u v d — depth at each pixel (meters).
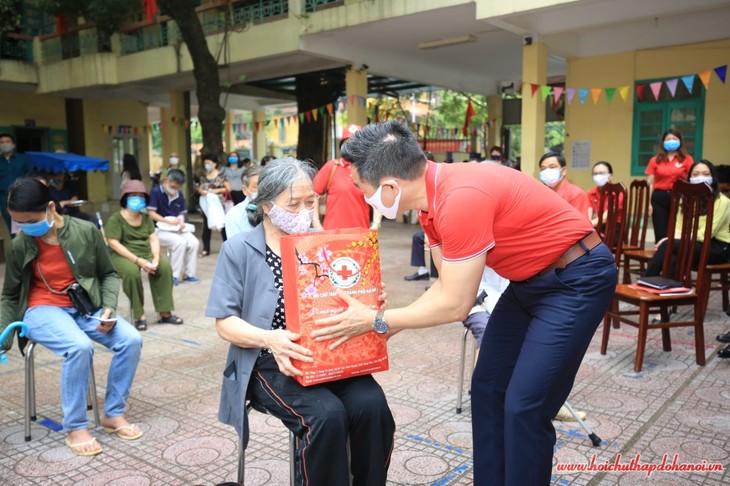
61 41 15.95
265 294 2.29
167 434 3.21
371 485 2.13
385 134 2.05
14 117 17.25
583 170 11.23
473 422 2.43
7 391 3.84
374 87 17.80
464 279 1.96
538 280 2.17
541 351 2.12
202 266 8.45
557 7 8.23
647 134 10.52
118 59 14.95
